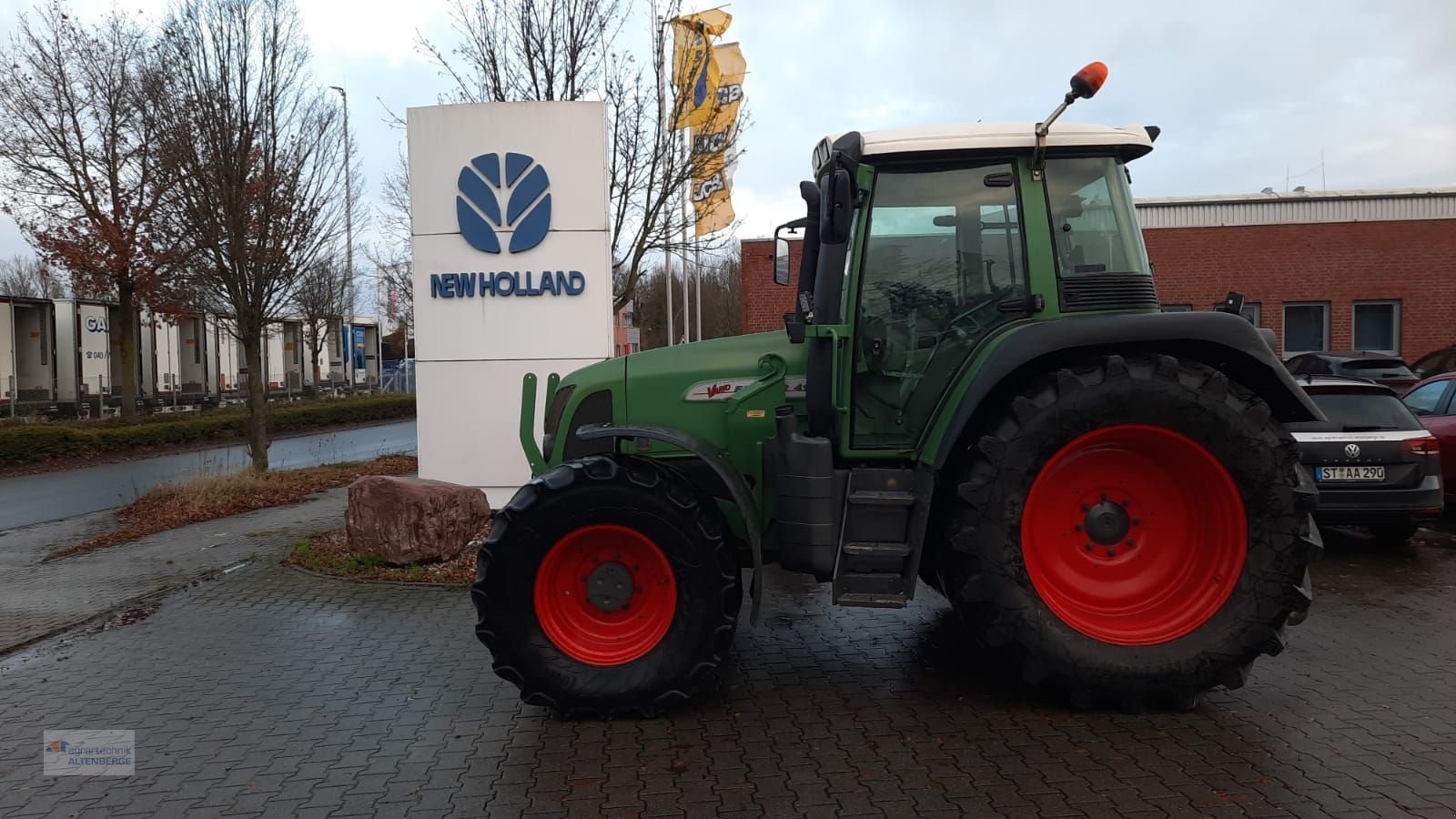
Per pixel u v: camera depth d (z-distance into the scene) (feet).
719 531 12.75
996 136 13.48
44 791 11.10
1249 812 9.80
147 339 82.94
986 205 13.70
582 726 12.68
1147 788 10.40
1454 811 9.73
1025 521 12.46
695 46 34.37
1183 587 12.85
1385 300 56.95
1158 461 12.85
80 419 71.41
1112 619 12.77
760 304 59.52
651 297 106.11
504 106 28.99
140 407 82.07
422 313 29.43
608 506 12.62
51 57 60.23
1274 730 12.03
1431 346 56.49
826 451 12.67
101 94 60.54
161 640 17.57
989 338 13.32
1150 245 58.29
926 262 13.75
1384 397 22.35
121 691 14.70
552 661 12.72
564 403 15.11
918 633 16.87
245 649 16.84
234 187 35.73
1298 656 15.08
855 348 13.71
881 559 12.56
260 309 39.45
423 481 23.76
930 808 10.05
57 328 75.72
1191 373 12.41
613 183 35.96
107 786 11.17
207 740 12.56
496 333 29.43
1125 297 13.46
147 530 30.25
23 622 19.17
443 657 16.11
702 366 14.49
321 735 12.62
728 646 12.77
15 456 50.98
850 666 15.02
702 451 12.99
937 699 13.43
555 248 29.32
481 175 29.14
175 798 10.83
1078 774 10.82
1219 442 12.19
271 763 11.75
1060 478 12.94
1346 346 57.41
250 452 41.14
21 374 73.31
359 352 132.46
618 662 12.82
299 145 38.70
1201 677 12.30
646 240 36.29
